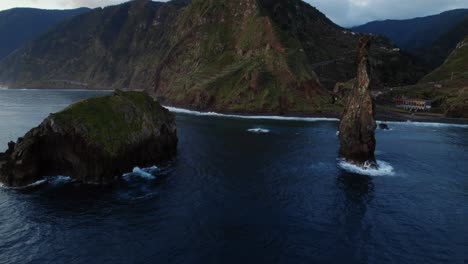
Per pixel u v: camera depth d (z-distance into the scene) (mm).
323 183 57188
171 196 50188
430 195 52281
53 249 35406
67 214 43531
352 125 70375
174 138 78062
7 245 36062
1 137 89500
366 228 40750
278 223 41750
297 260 33812
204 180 57969
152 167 65000
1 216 42531
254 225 41156
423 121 142750
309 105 167000
